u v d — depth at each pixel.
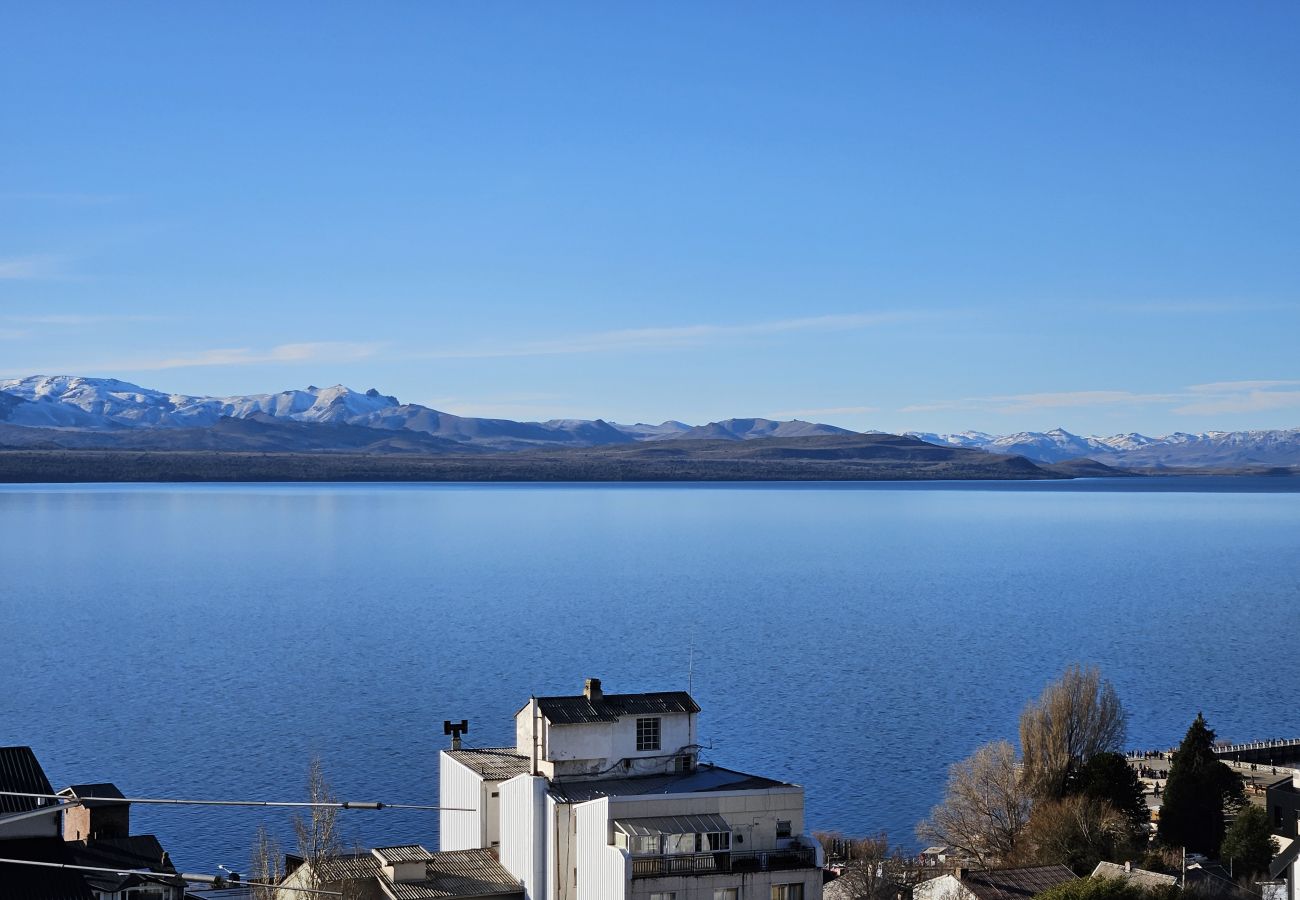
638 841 77.44
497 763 95.56
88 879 88.88
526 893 84.38
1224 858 117.56
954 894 103.62
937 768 171.75
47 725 198.50
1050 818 121.25
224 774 166.12
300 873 89.56
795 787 83.38
